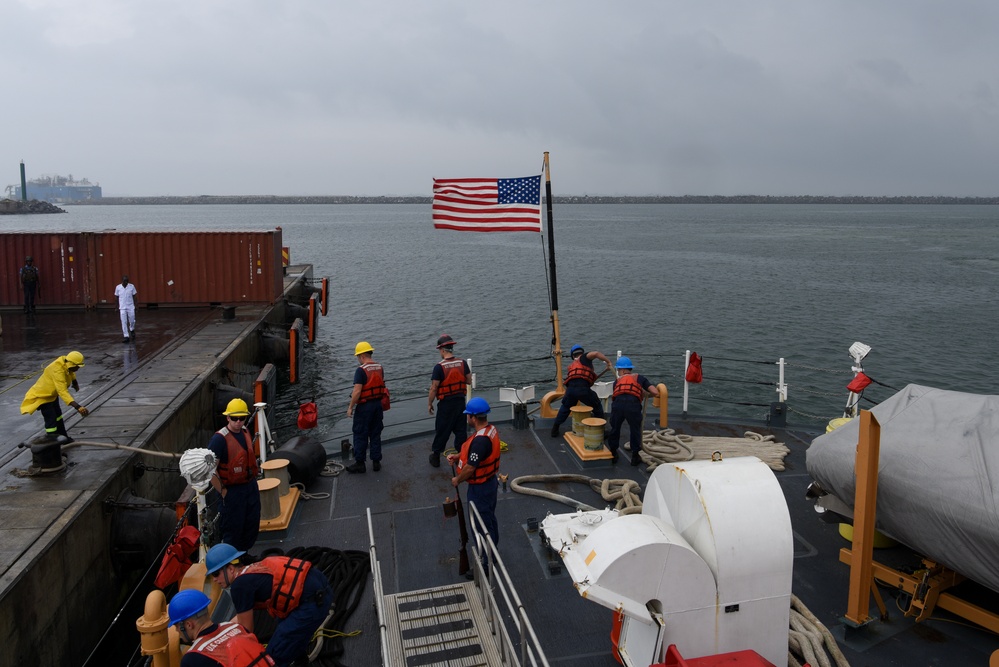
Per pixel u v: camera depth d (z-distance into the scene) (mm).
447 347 9852
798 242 104000
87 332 22531
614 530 4832
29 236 26297
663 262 72250
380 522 8367
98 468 10484
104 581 9711
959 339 32844
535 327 36250
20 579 7281
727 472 5133
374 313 41156
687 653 4848
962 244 99000
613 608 4637
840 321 37406
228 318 24609
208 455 6797
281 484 8625
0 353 19578
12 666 7105
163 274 27219
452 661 5465
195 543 6926
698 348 31047
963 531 5465
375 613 6492
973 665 5656
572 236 122188
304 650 5465
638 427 9781
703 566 4742
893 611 6340
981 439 5824
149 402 14344
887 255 80000
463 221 12391
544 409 11914
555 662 5781
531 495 8977
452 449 10508
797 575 7008
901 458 6012
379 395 9758
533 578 7039
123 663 9648
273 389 17141
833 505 6949
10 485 9812
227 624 4598
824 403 21891
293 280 36281
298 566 5289
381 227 169250
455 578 7070
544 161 11984
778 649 5016
